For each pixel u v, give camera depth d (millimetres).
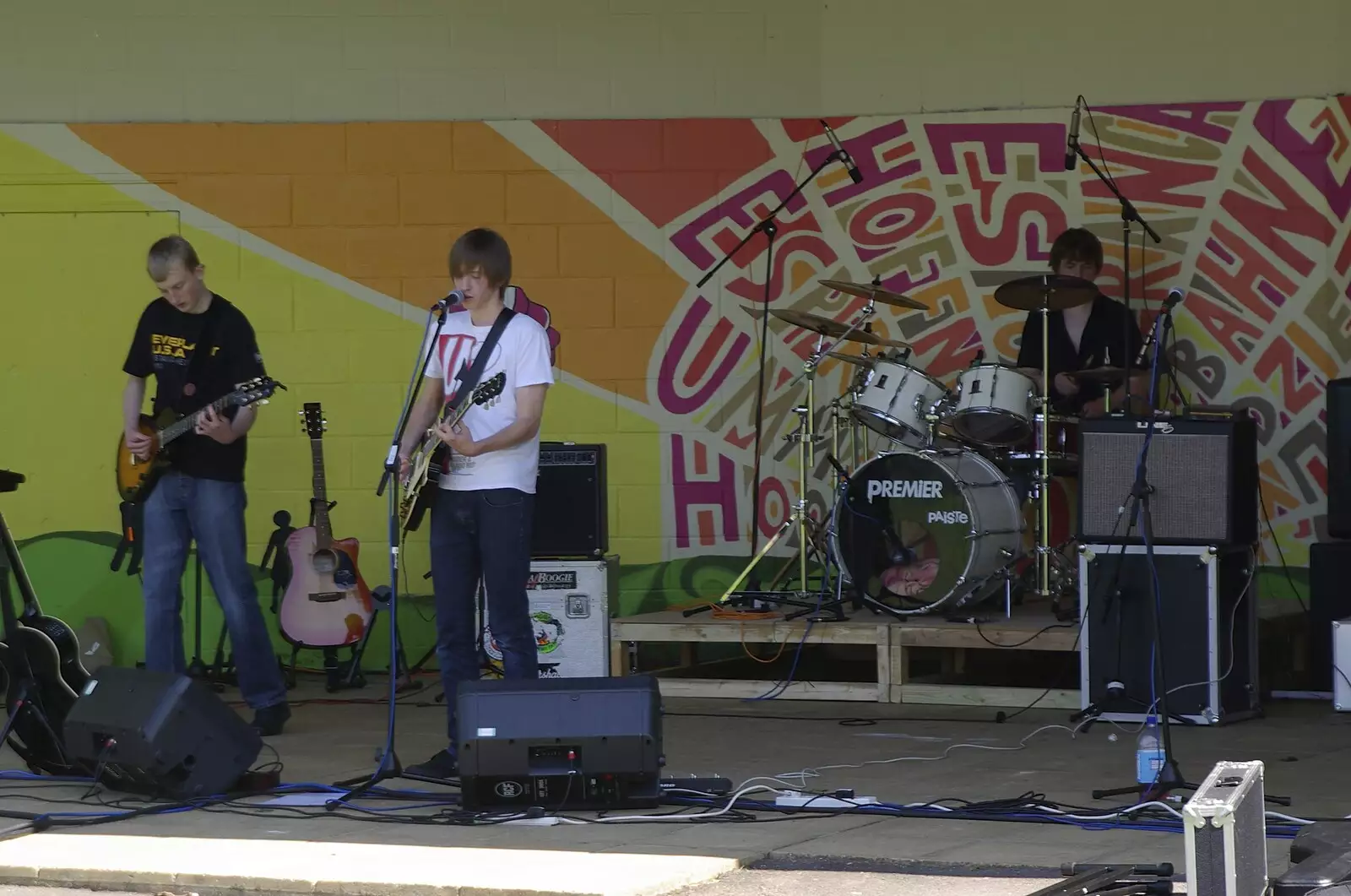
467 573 7758
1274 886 5246
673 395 12062
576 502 10617
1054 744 8781
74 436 12047
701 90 12031
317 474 11422
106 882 6266
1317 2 11328
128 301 12062
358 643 11555
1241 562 9469
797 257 11992
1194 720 9188
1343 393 10352
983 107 11820
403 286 12062
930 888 5926
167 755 7418
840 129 11961
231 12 12062
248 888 6125
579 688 7098
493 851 6449
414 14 12078
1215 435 9117
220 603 9258
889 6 11891
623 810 7168
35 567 12031
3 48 12055
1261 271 11461
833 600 10797
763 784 7754
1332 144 11297
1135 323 11492
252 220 12086
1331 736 8906
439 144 12062
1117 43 11648
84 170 12047
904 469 10133
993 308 11836
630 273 12062
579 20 12062
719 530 12039
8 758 8727
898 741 8938
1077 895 5590
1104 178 11664
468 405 7520
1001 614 10438
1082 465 9328
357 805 7371
